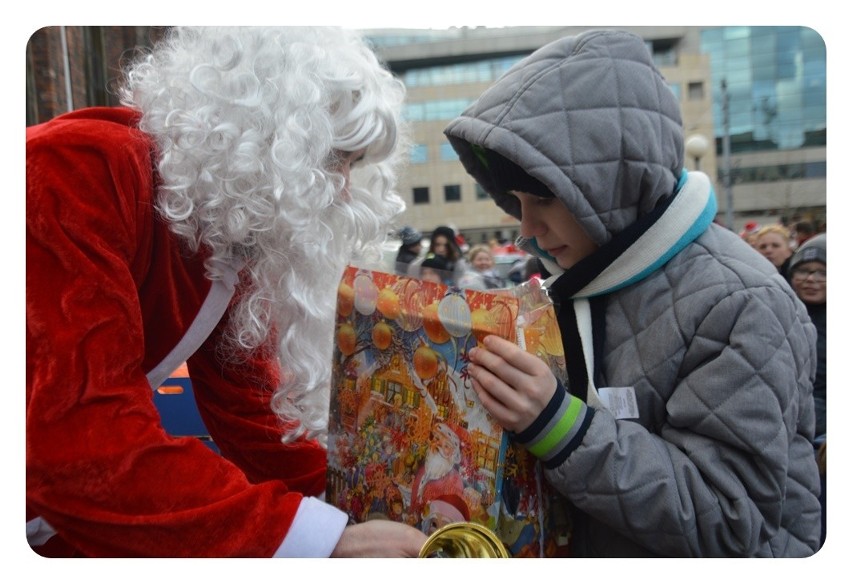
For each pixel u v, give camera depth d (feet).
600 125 2.95
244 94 2.70
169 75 2.88
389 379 2.87
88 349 2.28
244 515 2.37
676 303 2.96
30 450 2.24
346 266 3.16
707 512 2.69
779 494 2.73
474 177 3.75
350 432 3.02
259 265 2.99
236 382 3.57
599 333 3.15
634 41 3.12
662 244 3.01
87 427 2.26
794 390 2.79
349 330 3.03
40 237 2.32
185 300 2.92
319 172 2.78
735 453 2.74
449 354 2.68
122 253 2.48
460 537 2.40
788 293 2.89
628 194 3.04
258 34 2.78
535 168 2.93
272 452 3.52
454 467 2.62
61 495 2.26
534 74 3.05
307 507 2.48
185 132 2.67
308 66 2.79
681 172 3.32
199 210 2.72
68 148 2.43
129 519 2.27
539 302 2.82
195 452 2.43
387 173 3.47
